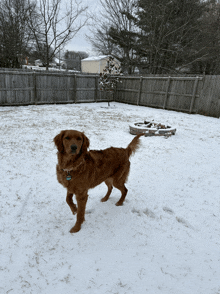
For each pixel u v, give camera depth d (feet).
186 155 19.38
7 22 56.34
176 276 6.95
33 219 9.63
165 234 9.11
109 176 10.55
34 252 7.73
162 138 24.18
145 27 69.15
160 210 10.94
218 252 8.18
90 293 6.19
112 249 8.08
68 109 39.42
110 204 11.25
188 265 7.46
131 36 74.49
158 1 65.51
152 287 6.48
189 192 13.00
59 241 8.38
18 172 14.12
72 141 8.01
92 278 6.70
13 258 7.41
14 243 8.09
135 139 11.51
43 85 42.52
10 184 12.57
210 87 38.47
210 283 6.75
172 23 66.95
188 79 40.88
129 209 10.87
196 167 16.90
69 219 9.84
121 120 32.24
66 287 6.37
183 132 27.07
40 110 36.63
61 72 44.27
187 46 71.36
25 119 28.66
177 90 43.24
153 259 7.66
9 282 6.48
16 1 58.85
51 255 7.65
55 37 65.51
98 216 10.15
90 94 51.19
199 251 8.20
